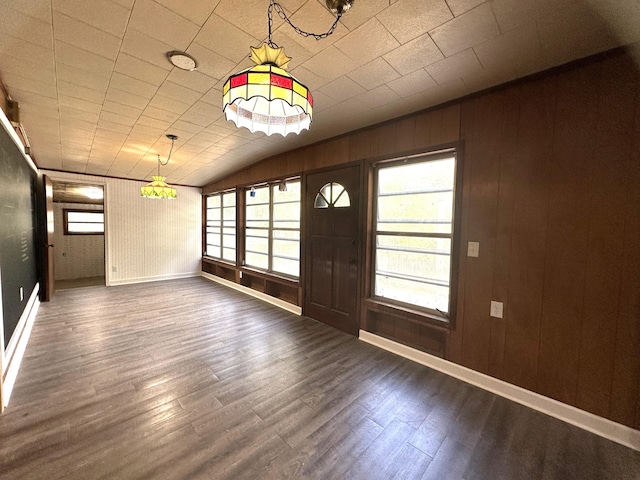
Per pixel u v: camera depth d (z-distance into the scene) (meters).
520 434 1.72
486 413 1.91
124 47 1.77
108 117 2.84
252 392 2.10
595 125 1.73
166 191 4.36
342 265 3.36
